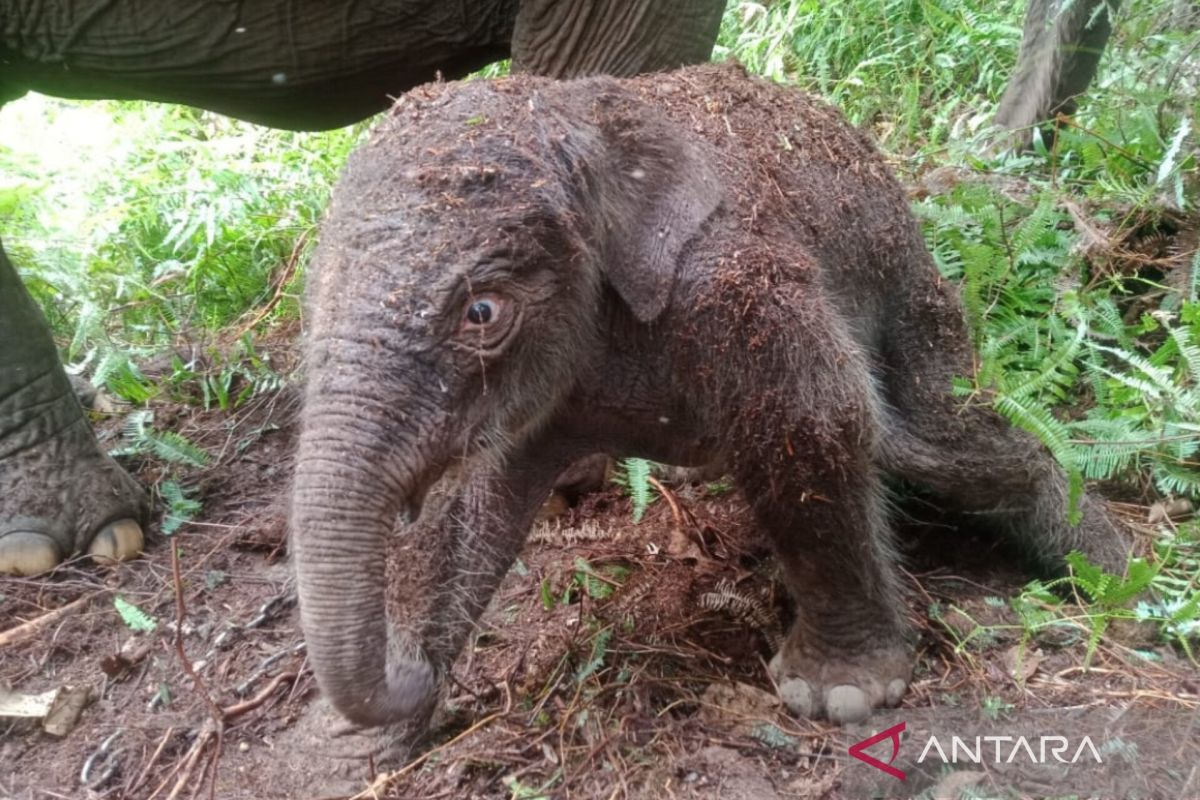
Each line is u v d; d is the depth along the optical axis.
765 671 2.90
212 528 3.62
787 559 2.68
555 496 3.59
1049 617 2.86
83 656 3.07
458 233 2.09
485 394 2.22
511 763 2.62
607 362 2.55
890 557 2.91
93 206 5.61
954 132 5.37
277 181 5.63
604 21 3.49
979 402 3.04
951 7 6.39
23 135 6.59
